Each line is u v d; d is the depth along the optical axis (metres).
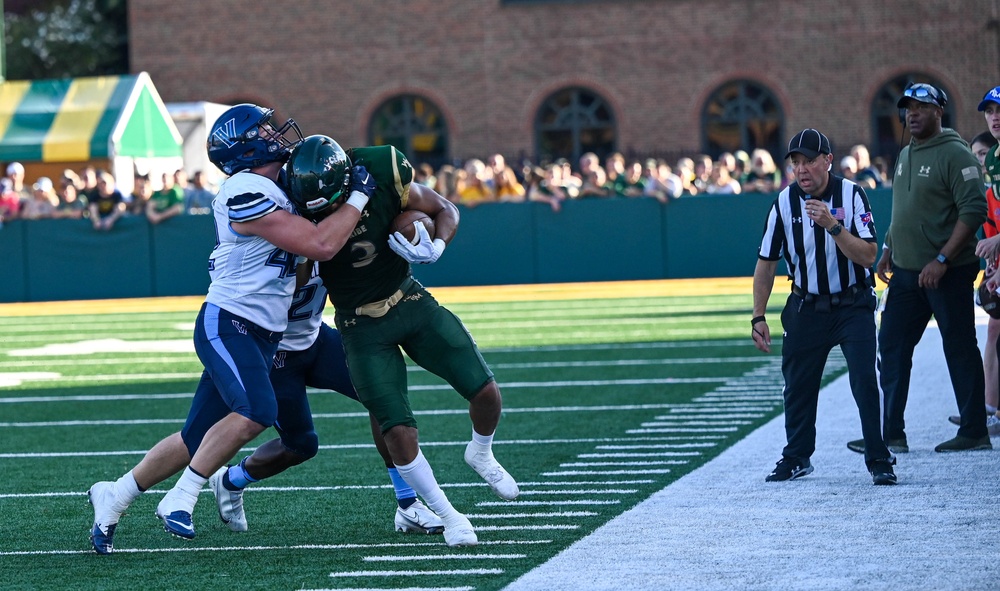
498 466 17.69
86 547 17.91
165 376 38.41
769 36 97.81
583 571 15.30
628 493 20.22
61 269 70.69
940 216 22.22
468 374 17.02
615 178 69.62
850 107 97.38
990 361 24.86
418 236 16.48
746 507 18.64
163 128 80.31
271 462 18.44
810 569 15.00
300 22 101.75
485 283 69.00
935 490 19.36
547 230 68.38
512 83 100.25
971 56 95.88
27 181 79.69
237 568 16.31
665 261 67.31
